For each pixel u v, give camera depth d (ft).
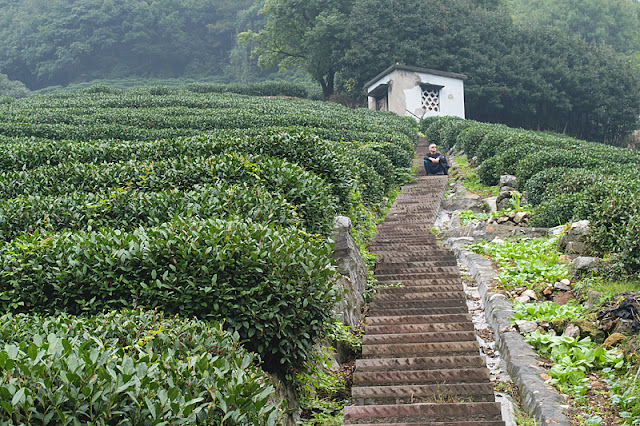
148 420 9.25
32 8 295.69
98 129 60.39
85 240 17.52
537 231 31.32
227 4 305.94
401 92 112.47
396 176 50.90
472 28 144.15
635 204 23.03
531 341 18.90
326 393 18.30
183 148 32.58
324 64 146.00
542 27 155.02
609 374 16.38
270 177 24.89
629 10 232.53
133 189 27.14
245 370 11.94
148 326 13.43
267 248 16.63
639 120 152.66
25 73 276.00
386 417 15.66
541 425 14.32
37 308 16.20
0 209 22.68
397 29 137.18
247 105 86.94
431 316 22.15
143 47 281.13
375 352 19.72
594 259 23.75
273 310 15.78
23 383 8.76
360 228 32.68
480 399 16.40
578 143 58.44
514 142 51.47
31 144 36.06
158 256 16.57
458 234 34.30
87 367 9.16
